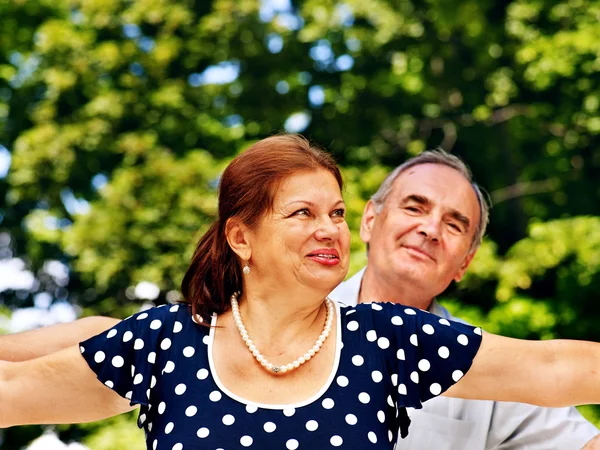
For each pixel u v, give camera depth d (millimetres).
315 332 2205
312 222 2166
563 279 11273
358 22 13609
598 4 12391
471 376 2176
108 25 13234
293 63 13438
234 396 2113
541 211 13070
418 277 3418
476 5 12781
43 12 14219
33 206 13984
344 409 2102
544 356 2178
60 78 12656
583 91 12789
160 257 11711
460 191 3504
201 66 13461
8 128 13867
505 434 3365
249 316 2207
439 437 3297
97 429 11102
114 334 2195
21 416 2170
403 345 2191
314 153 2221
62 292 13742
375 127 13203
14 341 2506
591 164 13141
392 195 3533
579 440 3344
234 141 12906
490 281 11742
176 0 13367
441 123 13438
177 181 11773
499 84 12773
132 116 12734
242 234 2225
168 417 2117
